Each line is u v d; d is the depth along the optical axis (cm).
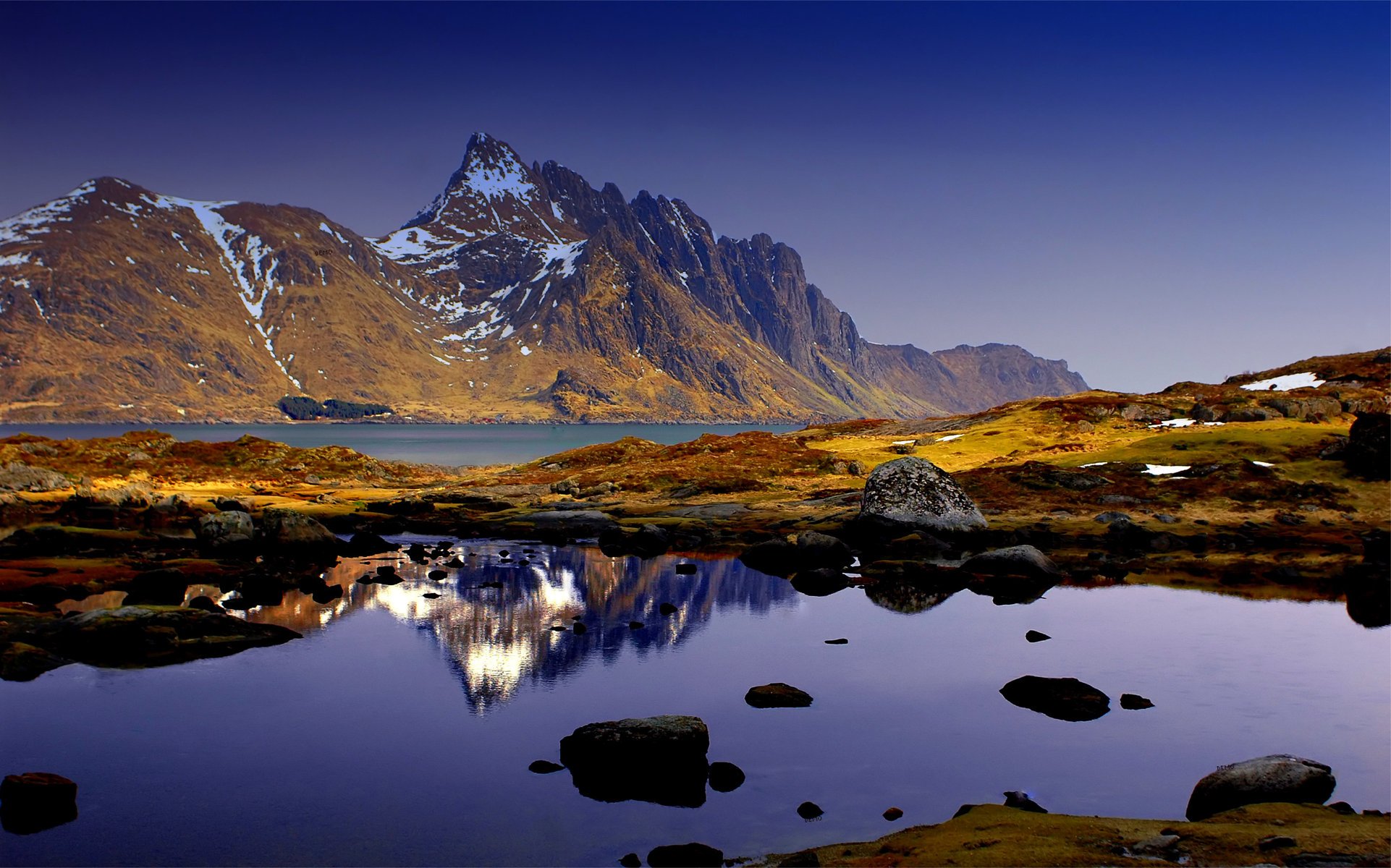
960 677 3061
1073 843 1488
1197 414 10738
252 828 1908
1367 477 7250
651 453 12231
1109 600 4378
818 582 4656
